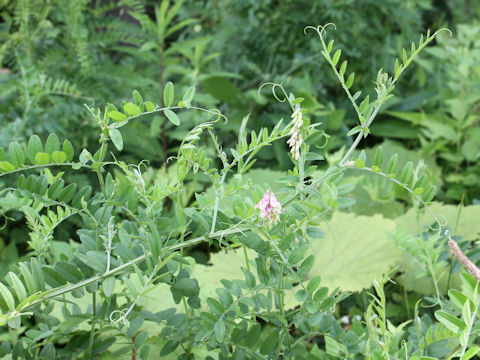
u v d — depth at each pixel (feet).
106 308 2.88
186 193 5.32
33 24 6.21
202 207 2.83
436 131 6.75
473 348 2.31
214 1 8.72
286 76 7.99
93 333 2.85
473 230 4.41
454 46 7.46
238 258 4.16
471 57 6.85
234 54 8.64
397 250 4.22
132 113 2.70
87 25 6.57
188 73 6.51
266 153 6.93
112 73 6.08
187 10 8.68
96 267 2.68
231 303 2.76
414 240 3.57
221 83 7.21
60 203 2.86
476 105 7.04
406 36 9.53
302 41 8.29
